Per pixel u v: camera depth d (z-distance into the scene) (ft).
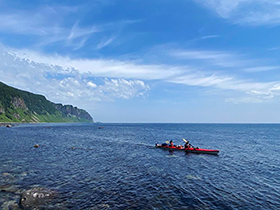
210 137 262.47
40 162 94.32
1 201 50.16
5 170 77.92
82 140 207.41
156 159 108.88
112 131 397.39
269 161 106.63
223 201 52.80
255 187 64.28
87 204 49.55
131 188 61.16
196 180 70.54
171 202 51.52
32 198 50.80
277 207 49.70
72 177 71.36
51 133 307.78
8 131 331.16
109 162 98.12
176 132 373.40
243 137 266.16
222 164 98.27
